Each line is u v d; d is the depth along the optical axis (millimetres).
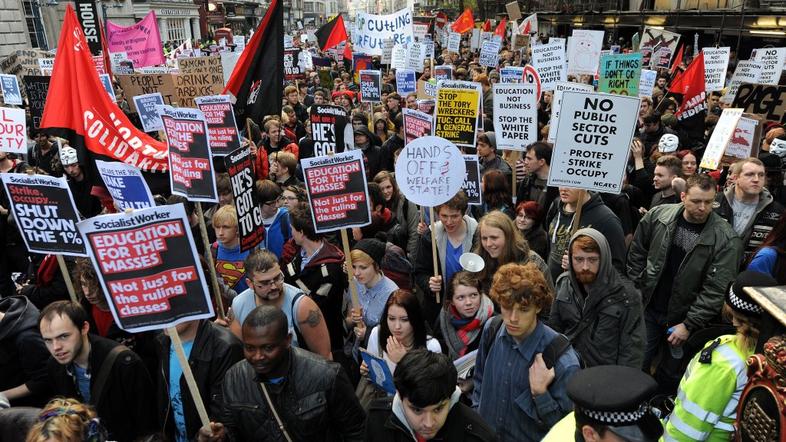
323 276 4906
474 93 7285
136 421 3629
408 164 4984
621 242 4859
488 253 4559
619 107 4559
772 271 4141
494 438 2725
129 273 3062
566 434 2547
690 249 4629
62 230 4355
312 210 4906
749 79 11039
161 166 6230
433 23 42062
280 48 8289
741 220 5273
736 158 7082
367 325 4680
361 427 3236
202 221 4988
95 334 4027
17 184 4344
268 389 3074
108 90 10578
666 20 25812
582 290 3879
